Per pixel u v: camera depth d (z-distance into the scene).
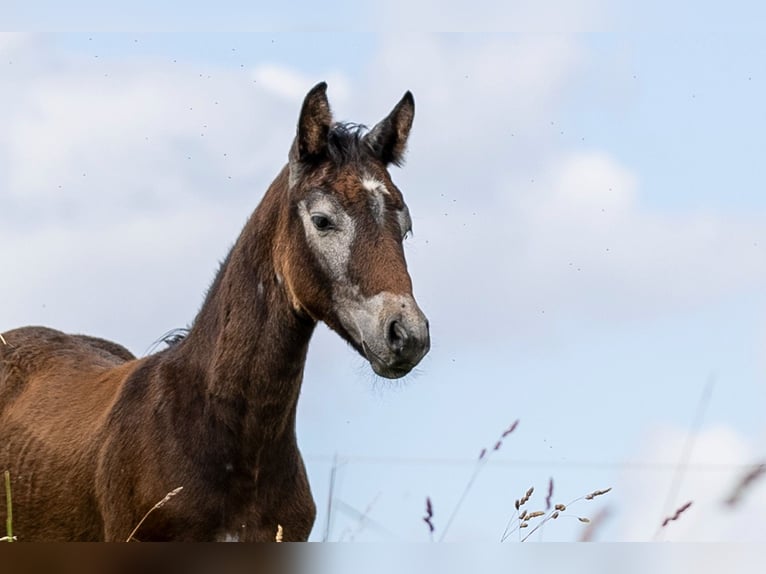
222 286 8.95
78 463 9.38
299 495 9.00
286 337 8.59
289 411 8.77
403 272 8.04
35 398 10.43
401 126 8.93
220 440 8.54
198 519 8.46
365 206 8.23
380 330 7.84
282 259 8.53
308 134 8.52
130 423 8.98
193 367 8.85
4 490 10.05
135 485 8.73
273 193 8.85
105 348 11.80
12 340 11.28
